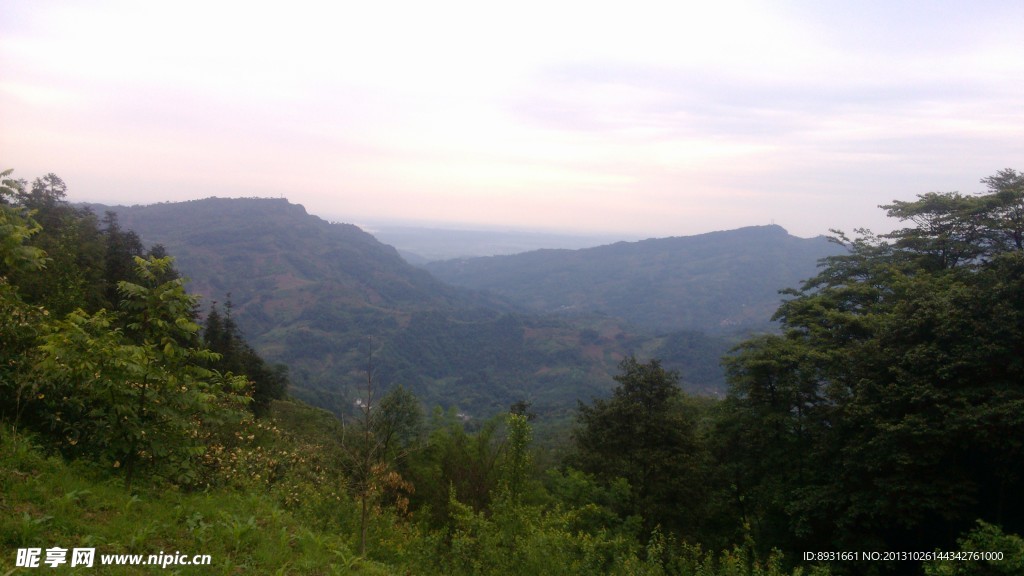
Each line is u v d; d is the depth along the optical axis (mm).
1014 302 12922
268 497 7402
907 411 12969
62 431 5969
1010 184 20172
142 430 5375
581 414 20062
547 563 7500
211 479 7062
